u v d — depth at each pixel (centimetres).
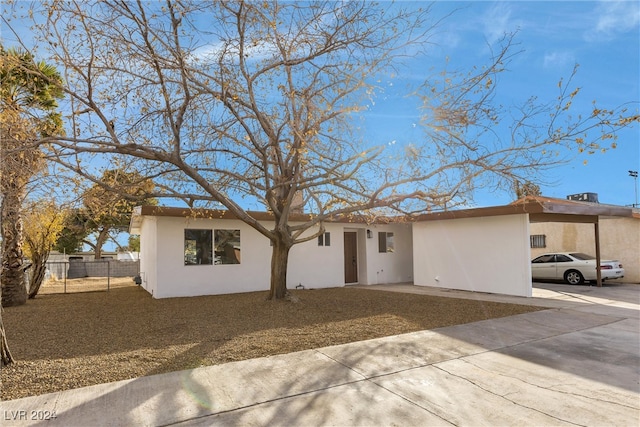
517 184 791
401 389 431
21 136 619
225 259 1334
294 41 784
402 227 1806
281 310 890
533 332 696
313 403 394
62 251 2939
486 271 1305
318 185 934
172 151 808
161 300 1167
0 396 405
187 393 415
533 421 357
